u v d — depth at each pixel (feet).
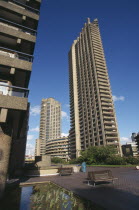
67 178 37.81
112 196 18.89
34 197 20.57
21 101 27.76
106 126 223.30
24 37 39.29
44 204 17.25
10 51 34.73
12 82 34.06
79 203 16.99
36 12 48.91
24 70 33.65
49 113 546.67
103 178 27.94
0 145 23.18
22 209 15.76
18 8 44.14
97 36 335.06
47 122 533.14
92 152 119.96
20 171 47.78
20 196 21.47
